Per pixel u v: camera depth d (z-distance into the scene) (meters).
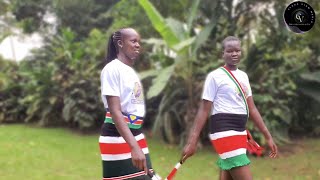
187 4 8.33
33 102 10.67
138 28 9.71
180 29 7.40
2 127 10.35
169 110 8.32
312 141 8.40
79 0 13.12
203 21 8.73
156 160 6.77
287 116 7.82
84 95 9.62
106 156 2.61
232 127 3.16
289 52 8.31
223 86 3.17
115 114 2.49
